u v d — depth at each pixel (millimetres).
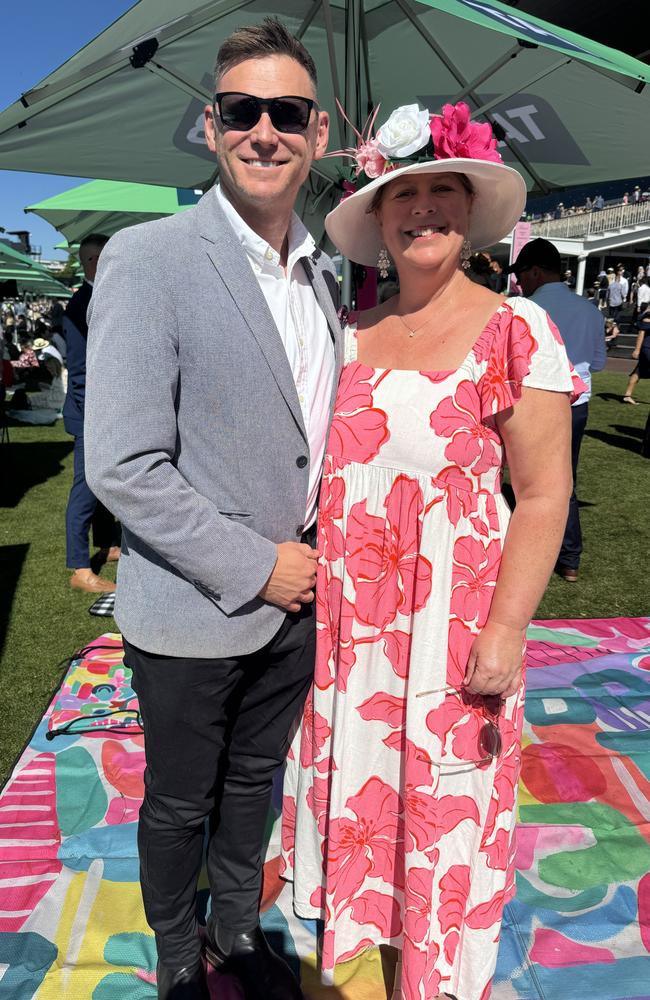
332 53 3188
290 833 1858
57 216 7172
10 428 9562
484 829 1510
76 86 2988
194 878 1559
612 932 1810
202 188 4770
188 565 1241
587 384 3824
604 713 2713
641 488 6129
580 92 3461
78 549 3986
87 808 2223
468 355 1375
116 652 3176
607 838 2109
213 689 1384
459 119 1354
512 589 1380
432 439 1368
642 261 28750
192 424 1287
